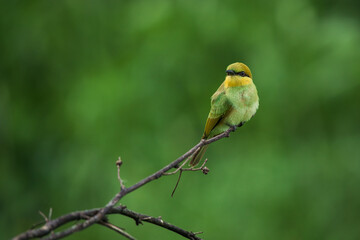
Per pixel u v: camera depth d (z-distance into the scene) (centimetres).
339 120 1152
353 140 1133
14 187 1227
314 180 1119
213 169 1170
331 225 1098
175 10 1140
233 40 1139
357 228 1077
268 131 1170
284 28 1148
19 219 1216
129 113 1145
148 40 1155
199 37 1136
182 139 1176
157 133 1159
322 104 1141
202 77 1160
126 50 1205
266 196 1090
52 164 1238
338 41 1099
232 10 1137
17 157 1256
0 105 1251
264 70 1123
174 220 1115
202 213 1111
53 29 1262
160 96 1150
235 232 1089
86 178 1170
